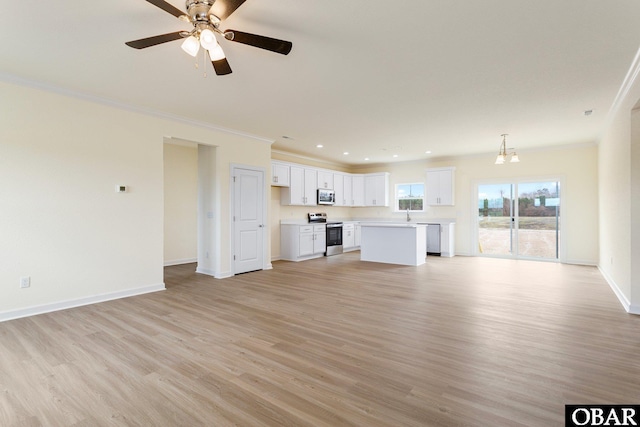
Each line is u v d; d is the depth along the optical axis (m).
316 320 3.23
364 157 8.15
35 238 3.42
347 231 8.67
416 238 6.45
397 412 1.77
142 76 3.24
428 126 5.09
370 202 9.22
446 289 4.48
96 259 3.87
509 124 4.98
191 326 3.07
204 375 2.17
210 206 5.44
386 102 3.99
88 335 2.85
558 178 6.71
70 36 2.50
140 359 2.40
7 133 3.24
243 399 1.90
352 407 1.82
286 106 4.15
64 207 3.62
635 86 3.15
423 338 2.77
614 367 2.23
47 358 2.41
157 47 2.67
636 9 2.13
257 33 2.46
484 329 2.97
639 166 3.39
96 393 1.96
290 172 7.35
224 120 4.81
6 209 3.25
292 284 4.82
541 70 3.09
